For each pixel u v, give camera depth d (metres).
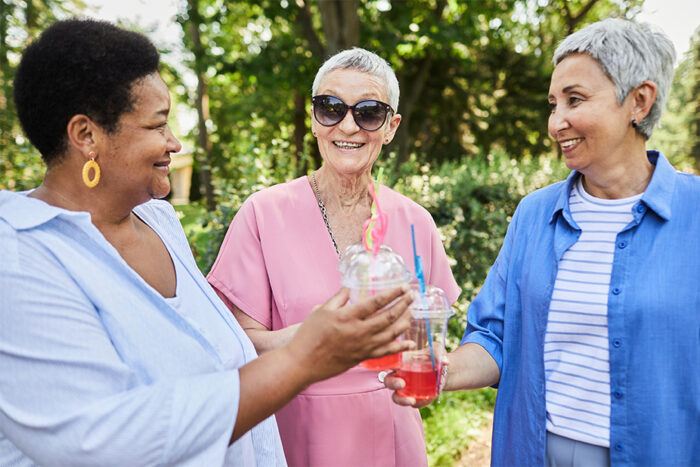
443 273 2.23
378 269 1.19
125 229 1.30
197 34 14.22
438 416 4.18
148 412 0.93
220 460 0.99
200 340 1.20
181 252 1.48
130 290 1.13
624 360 1.49
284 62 11.95
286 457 1.94
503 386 1.83
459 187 5.13
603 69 1.50
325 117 1.97
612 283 1.53
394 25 11.59
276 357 1.03
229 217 3.79
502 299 1.90
